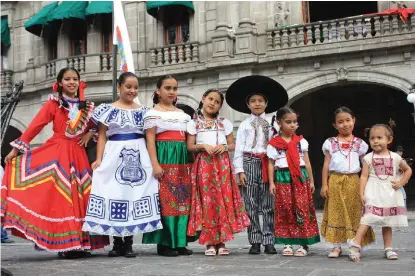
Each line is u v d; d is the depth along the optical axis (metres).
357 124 18.44
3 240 8.69
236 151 5.70
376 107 18.22
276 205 5.48
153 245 7.13
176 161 5.62
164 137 5.66
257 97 5.81
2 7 20.36
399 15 13.64
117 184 5.41
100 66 17.44
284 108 5.61
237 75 15.30
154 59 16.92
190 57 16.42
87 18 18.16
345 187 5.26
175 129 5.68
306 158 5.64
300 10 15.41
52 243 5.22
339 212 5.23
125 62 10.45
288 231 5.42
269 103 6.02
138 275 4.06
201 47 16.39
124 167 5.46
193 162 5.80
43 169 5.37
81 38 19.08
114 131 5.53
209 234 5.43
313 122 18.66
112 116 5.50
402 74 13.66
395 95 17.97
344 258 5.02
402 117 17.89
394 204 4.94
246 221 5.54
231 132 5.84
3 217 5.12
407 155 17.73
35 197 5.24
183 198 5.59
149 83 17.03
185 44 16.41
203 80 16.17
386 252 5.01
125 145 5.50
